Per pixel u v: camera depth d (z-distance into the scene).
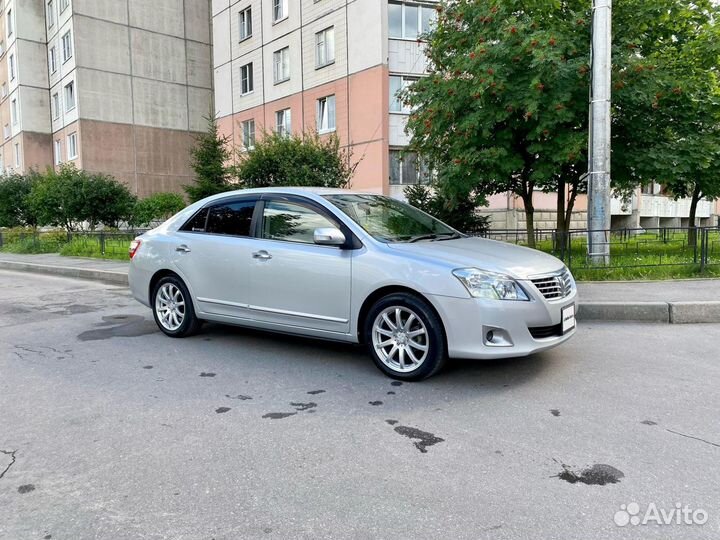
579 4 12.66
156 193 31.88
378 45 21.64
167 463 3.10
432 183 14.22
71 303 8.72
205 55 35.06
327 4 23.59
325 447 3.28
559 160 10.89
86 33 30.52
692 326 6.23
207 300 5.73
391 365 4.53
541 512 2.54
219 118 30.69
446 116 11.95
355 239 4.75
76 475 2.97
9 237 20.28
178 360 5.24
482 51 10.64
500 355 4.08
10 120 38.34
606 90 9.12
